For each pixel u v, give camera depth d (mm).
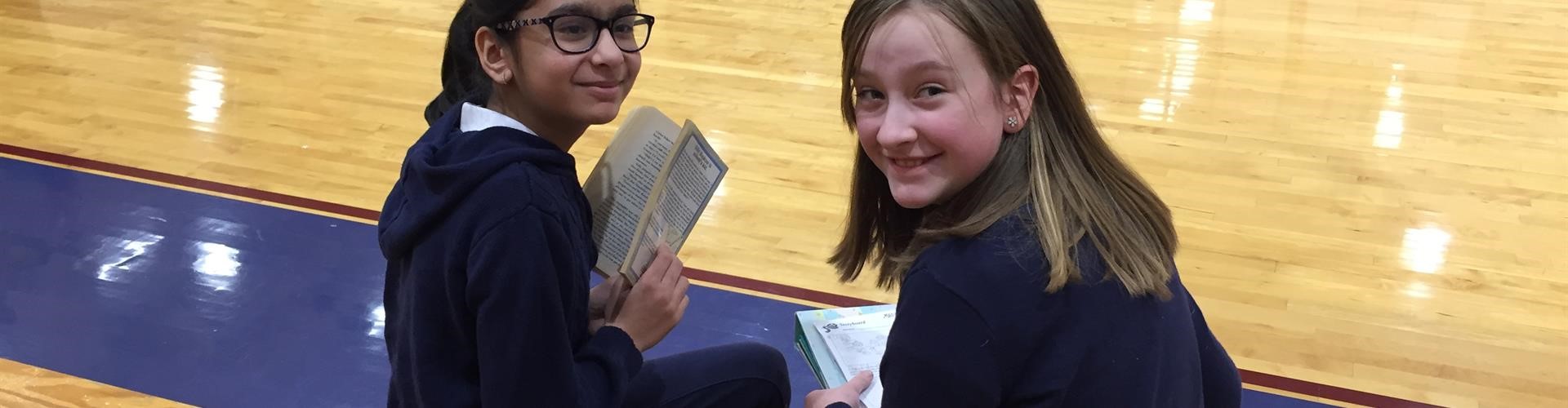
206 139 3680
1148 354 1140
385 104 4047
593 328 1296
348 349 2445
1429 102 4113
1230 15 5246
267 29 4941
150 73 4332
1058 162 1141
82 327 2508
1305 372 2428
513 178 1095
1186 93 4223
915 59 1084
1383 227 3119
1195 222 3156
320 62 4516
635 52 1227
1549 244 3006
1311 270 2877
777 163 3549
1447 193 3336
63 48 4617
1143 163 3580
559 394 1131
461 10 1230
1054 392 1108
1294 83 4328
